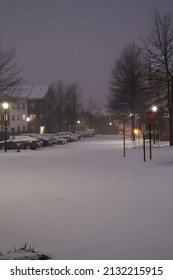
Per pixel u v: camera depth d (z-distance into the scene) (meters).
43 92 107.56
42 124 106.31
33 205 12.31
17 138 47.88
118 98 67.31
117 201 12.69
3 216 10.91
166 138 60.50
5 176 19.69
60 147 50.84
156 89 45.12
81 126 131.75
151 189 14.84
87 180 17.69
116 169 22.20
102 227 9.53
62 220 10.31
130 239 8.50
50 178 18.64
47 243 8.34
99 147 47.19
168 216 10.58
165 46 41.31
